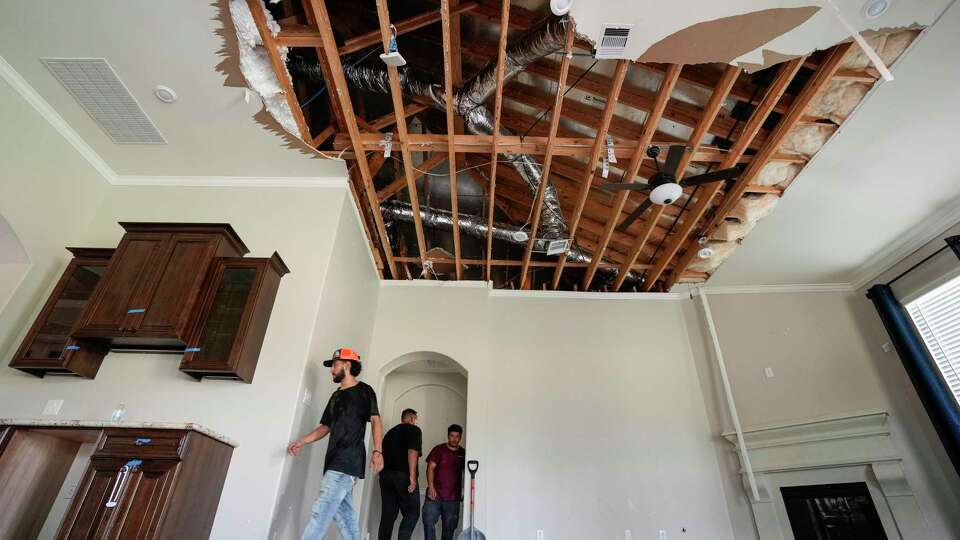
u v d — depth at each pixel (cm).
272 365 347
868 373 457
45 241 376
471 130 433
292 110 358
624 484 509
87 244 404
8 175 345
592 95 427
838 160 382
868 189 397
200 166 428
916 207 403
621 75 345
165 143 404
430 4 402
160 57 329
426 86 407
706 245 534
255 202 428
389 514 455
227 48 319
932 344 419
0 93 338
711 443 534
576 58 398
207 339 331
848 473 440
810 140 383
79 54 328
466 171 583
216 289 348
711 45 315
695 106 411
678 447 530
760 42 308
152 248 356
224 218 418
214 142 402
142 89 354
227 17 298
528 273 682
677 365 577
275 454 316
